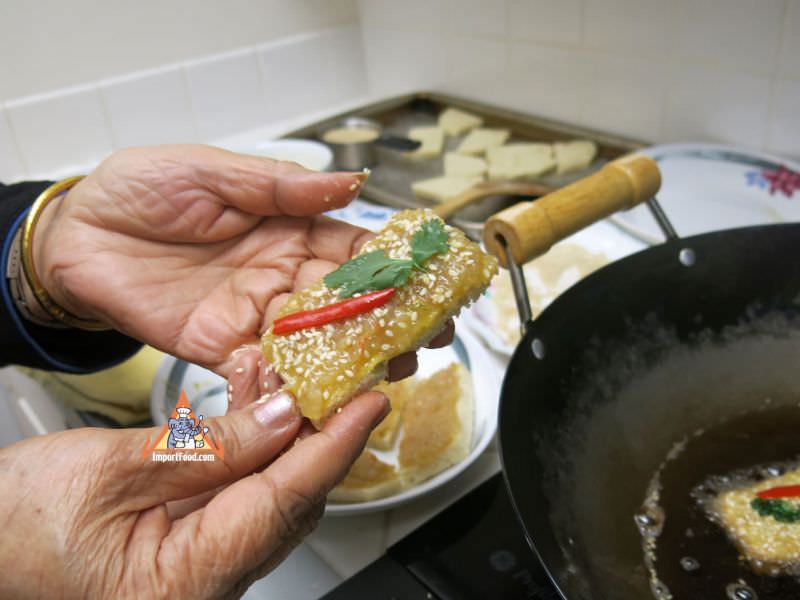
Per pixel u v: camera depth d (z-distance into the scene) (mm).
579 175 479
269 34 566
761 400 267
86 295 267
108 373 333
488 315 339
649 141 480
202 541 172
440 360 307
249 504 174
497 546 224
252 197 258
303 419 212
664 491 236
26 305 282
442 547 226
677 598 202
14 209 281
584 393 242
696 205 404
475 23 545
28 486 167
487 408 275
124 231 266
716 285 268
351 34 623
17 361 298
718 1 398
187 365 301
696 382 267
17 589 163
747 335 274
